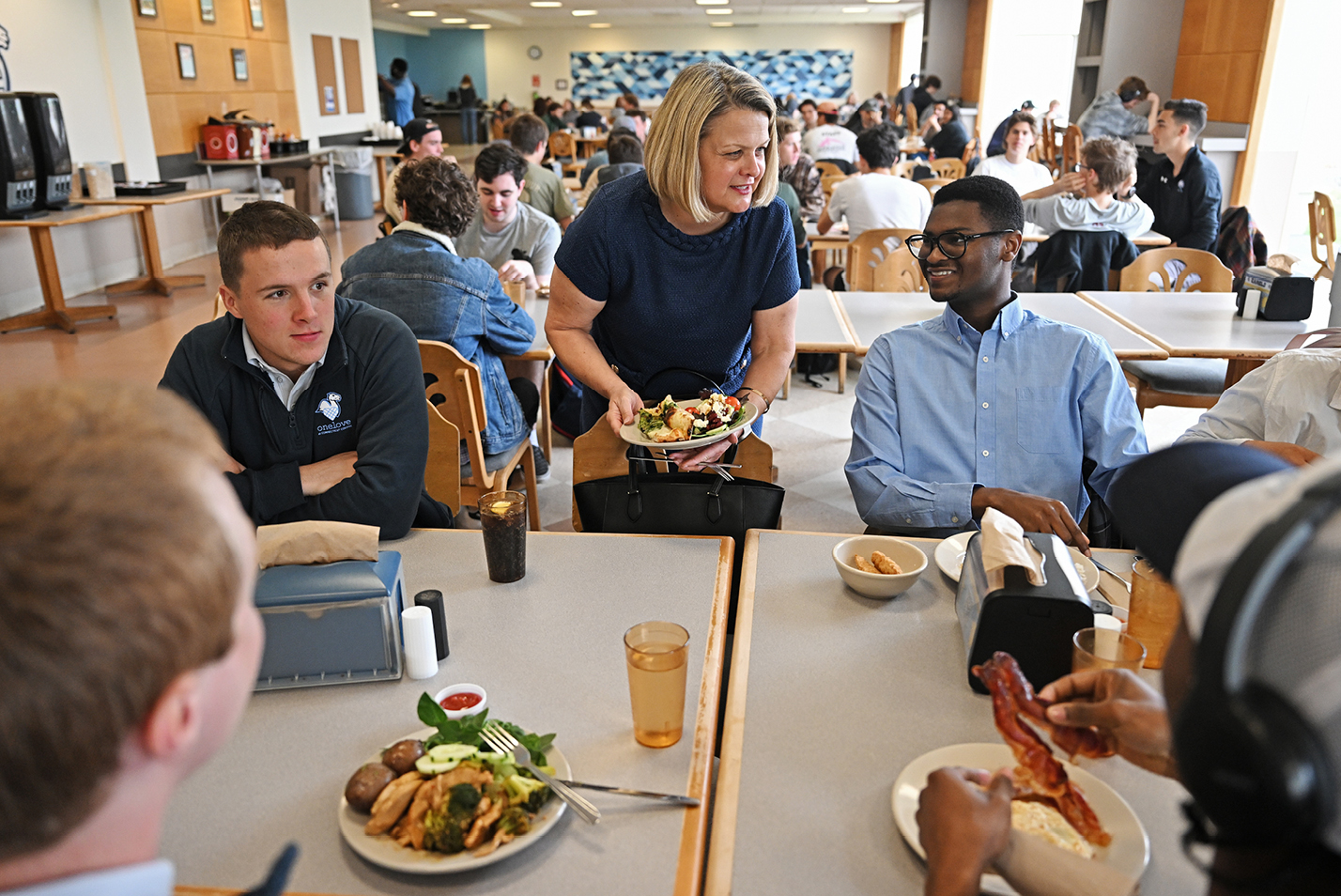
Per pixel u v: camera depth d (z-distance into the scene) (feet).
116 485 1.25
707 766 3.15
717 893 2.65
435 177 8.33
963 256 5.79
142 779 1.38
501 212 12.30
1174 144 14.82
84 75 22.07
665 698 3.17
